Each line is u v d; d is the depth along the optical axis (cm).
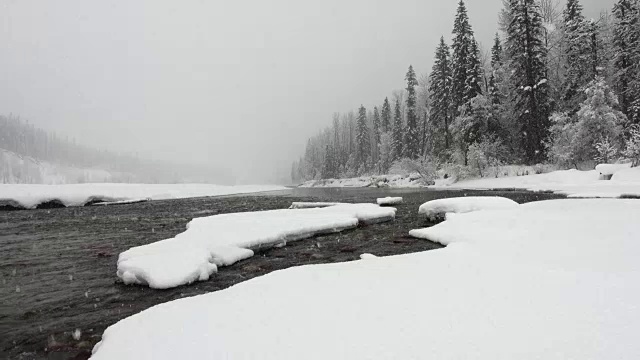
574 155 2602
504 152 3169
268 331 297
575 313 290
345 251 788
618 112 2534
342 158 8450
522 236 673
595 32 2955
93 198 2089
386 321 301
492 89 3309
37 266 686
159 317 353
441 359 235
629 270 394
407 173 4525
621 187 1708
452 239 758
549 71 3303
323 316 320
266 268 666
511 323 281
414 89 5412
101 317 442
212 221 1048
